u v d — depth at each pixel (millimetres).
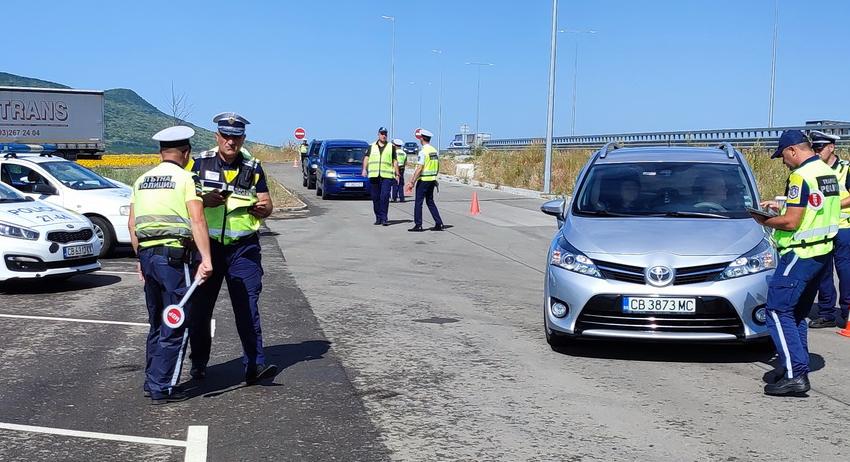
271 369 6762
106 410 6031
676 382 6785
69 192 14023
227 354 7723
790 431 5613
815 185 6230
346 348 7926
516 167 35531
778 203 7996
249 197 6434
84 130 43594
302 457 5117
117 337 8344
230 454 5164
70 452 5184
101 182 14898
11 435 5488
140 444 5332
